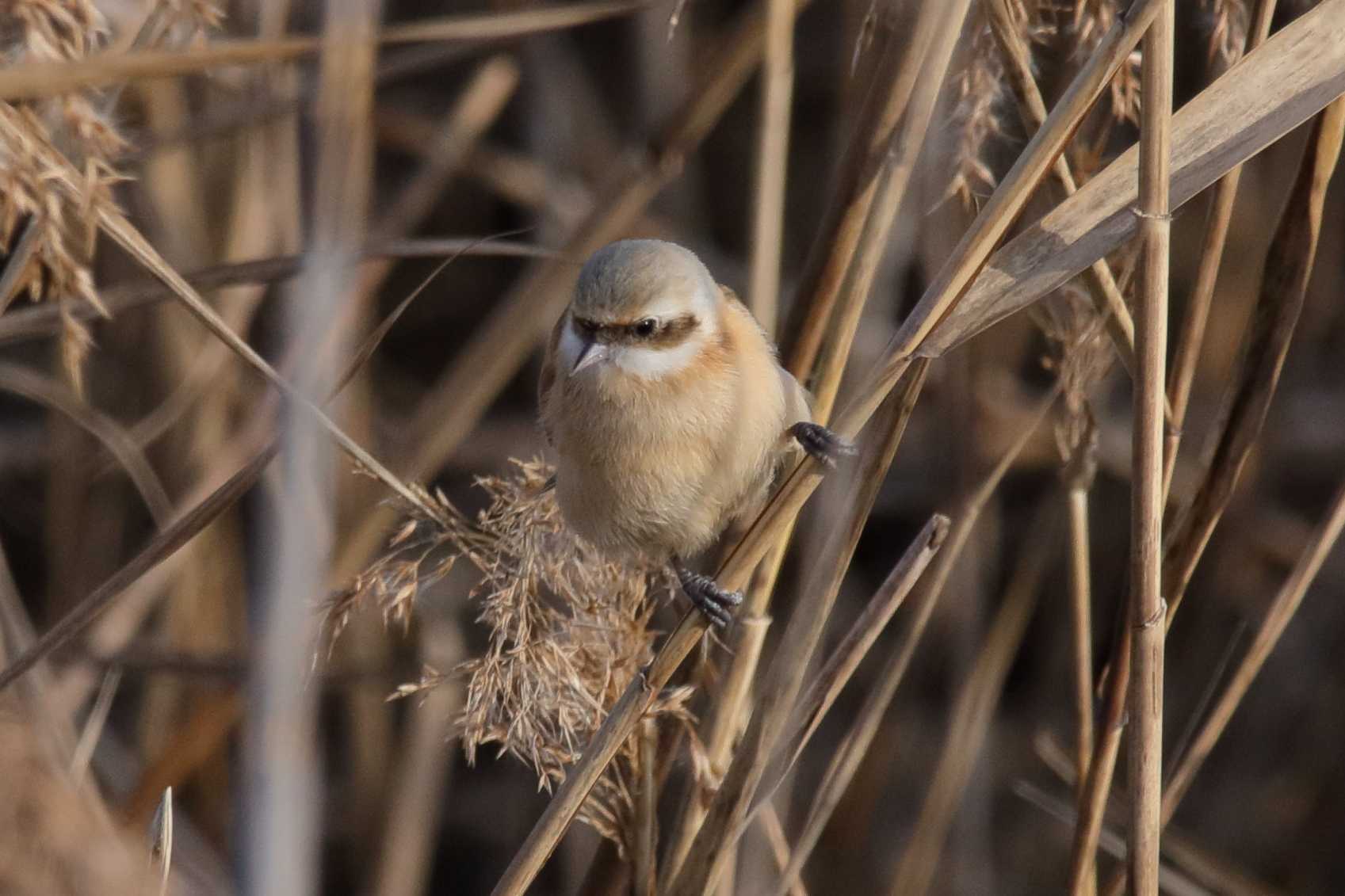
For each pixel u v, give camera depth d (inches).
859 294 292.0
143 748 488.7
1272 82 233.6
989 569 479.8
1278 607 281.9
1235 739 522.9
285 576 209.5
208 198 489.4
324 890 531.8
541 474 299.9
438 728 490.6
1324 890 508.4
